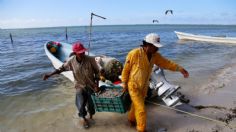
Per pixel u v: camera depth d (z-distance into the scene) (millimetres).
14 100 7156
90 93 4938
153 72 6367
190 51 16750
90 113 5215
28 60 14172
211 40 23891
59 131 5031
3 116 5996
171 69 4660
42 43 29562
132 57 4258
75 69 4820
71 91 7762
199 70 10000
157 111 5707
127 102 4902
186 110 5707
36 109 6359
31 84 8773
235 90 7047
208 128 4816
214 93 6844
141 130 4422
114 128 4969
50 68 11648
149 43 4113
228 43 22219
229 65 11094
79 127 5141
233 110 5586
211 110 5672
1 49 22031
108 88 5250
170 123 5090
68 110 6160
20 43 30359
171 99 5816
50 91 7844
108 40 32156
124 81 4477
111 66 6629
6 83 9023
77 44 4719
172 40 28375
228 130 4707
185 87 7508
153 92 6148
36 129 5203
